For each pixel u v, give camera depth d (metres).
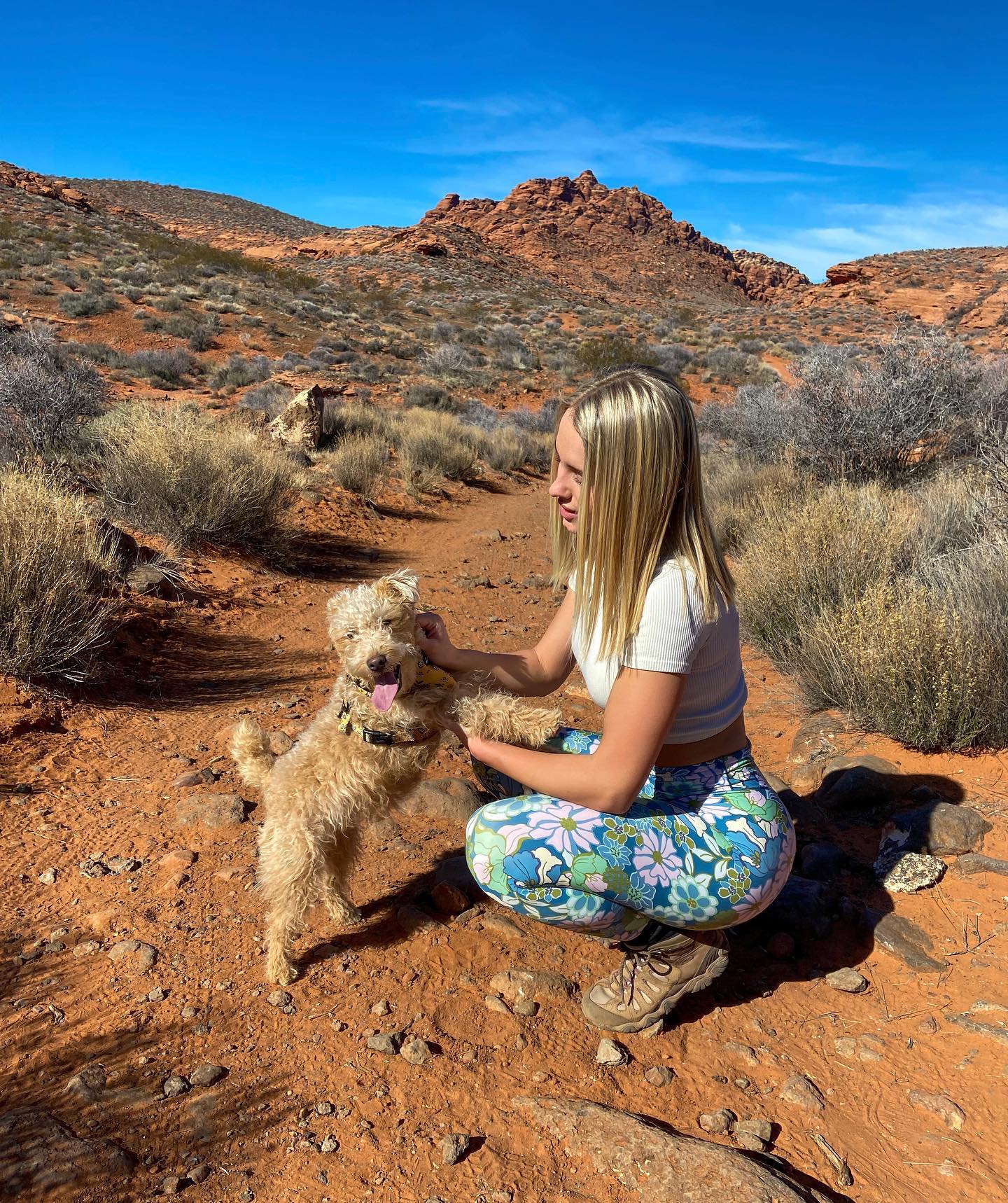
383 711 3.21
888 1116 2.80
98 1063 2.91
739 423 19.81
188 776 4.99
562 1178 2.53
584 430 2.76
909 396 13.73
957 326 61.16
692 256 145.25
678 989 3.13
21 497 7.45
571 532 3.19
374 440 21.09
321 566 11.58
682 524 2.73
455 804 4.77
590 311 70.88
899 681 5.29
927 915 3.80
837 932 3.76
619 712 2.73
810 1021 3.26
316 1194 2.47
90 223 69.12
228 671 7.19
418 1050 3.00
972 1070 2.93
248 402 28.19
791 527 8.49
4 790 4.74
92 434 14.03
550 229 139.25
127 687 6.50
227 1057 2.98
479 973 3.48
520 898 3.01
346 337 46.88
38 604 6.12
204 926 3.69
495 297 70.75
